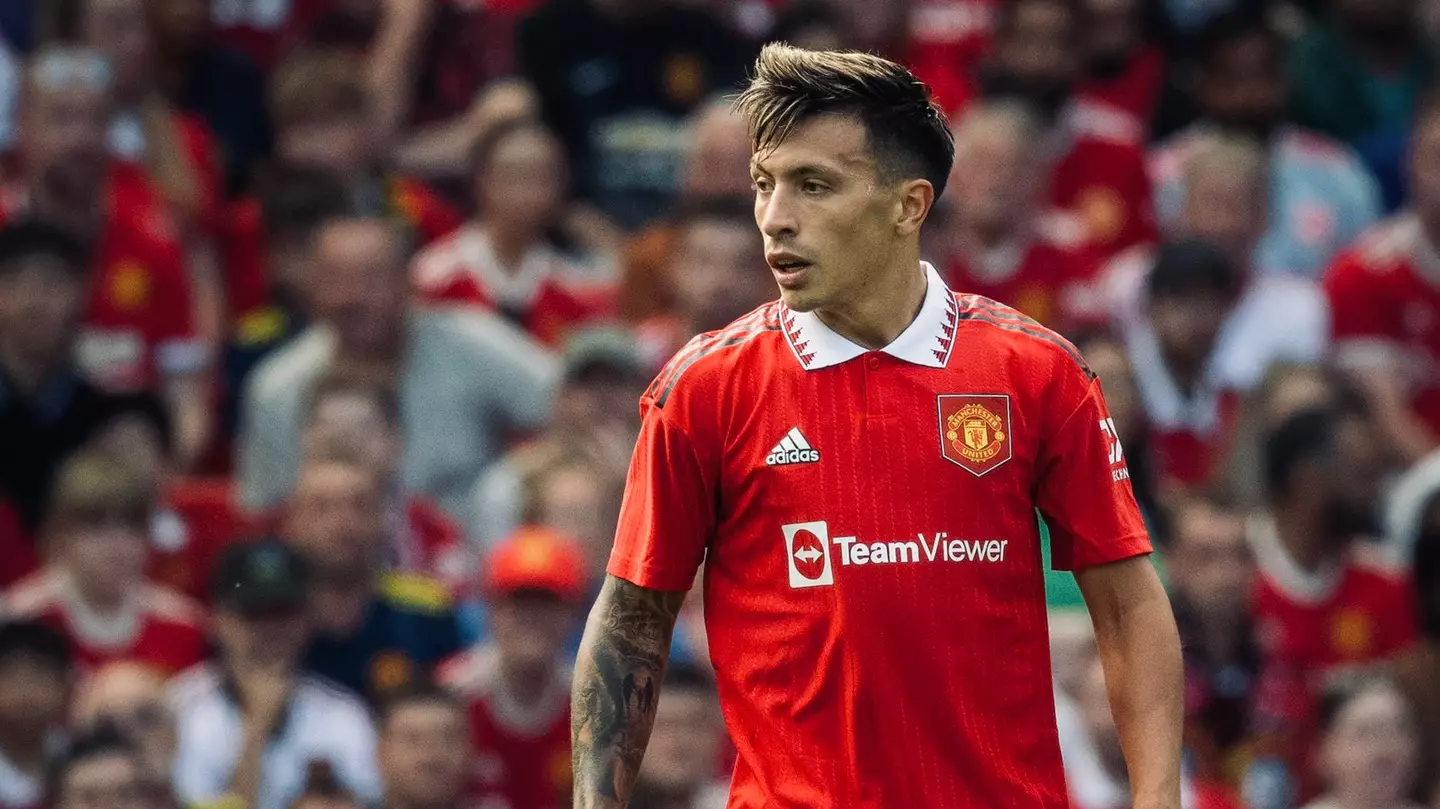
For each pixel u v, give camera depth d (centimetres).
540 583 2781
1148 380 3394
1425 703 2881
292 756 2736
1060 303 3538
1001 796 1300
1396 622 3119
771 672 1312
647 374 3253
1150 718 1317
